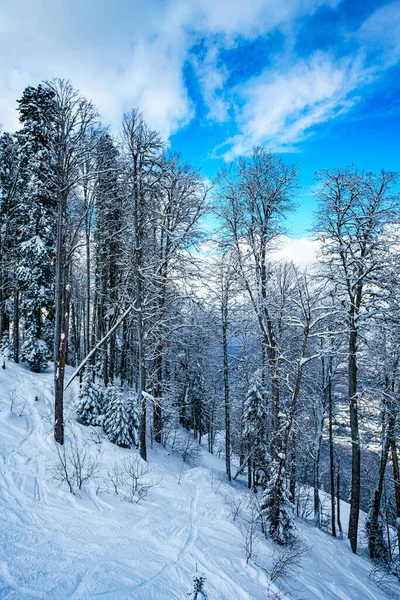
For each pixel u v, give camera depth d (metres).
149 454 12.98
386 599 8.41
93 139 11.36
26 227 17.12
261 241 12.77
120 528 6.78
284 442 8.98
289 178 12.16
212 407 23.75
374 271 10.93
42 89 16.36
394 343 12.66
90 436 11.57
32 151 16.05
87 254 16.34
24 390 13.70
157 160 12.00
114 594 4.64
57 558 5.21
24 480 7.75
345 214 11.30
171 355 18.88
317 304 11.81
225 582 5.77
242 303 15.29
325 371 16.75
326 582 7.79
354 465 11.68
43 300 16.84
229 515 8.81
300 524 12.02
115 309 18.33
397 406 12.17
